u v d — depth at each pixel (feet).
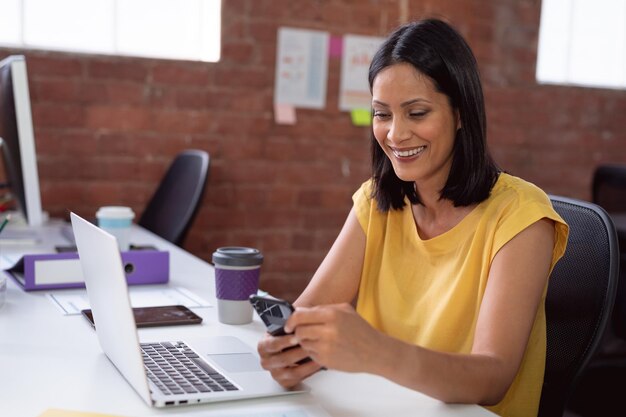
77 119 9.77
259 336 4.44
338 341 3.17
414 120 4.27
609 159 12.77
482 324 3.88
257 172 10.71
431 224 4.72
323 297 4.94
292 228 10.98
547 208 4.16
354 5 10.89
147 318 4.64
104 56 9.80
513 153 12.15
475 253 4.33
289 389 3.53
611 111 12.67
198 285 5.81
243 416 3.19
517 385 4.32
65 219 9.52
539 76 12.63
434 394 3.38
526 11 11.88
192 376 3.60
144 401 3.32
